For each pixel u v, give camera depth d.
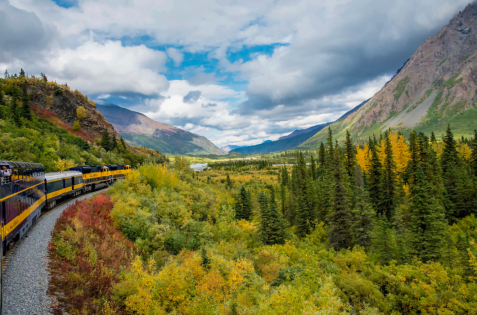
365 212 42.28
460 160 64.25
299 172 80.62
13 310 11.04
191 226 33.28
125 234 26.78
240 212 59.09
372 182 57.62
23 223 19.84
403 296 26.28
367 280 27.55
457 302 22.84
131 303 13.57
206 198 51.34
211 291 17.52
